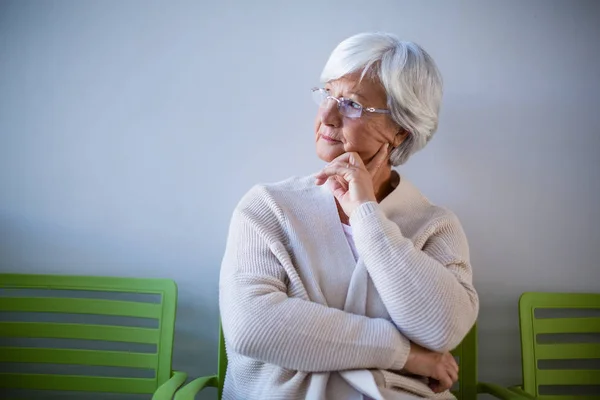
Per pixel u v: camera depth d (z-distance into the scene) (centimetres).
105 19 143
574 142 152
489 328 151
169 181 145
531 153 151
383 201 114
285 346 90
